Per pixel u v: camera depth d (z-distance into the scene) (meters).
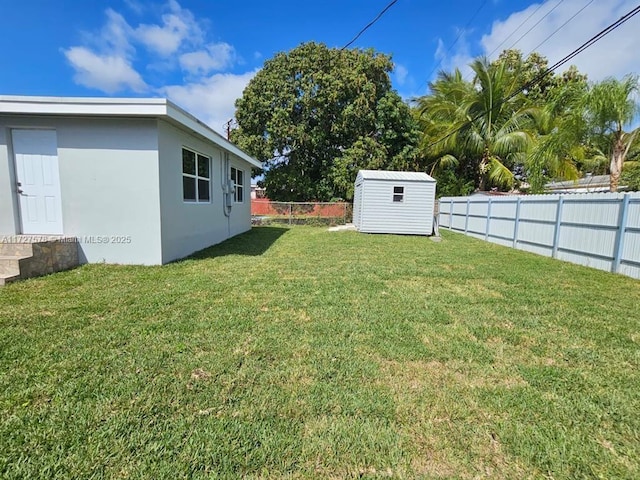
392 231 12.16
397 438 1.74
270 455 1.60
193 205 7.17
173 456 1.57
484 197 10.85
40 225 5.68
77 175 5.54
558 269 6.30
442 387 2.23
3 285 4.35
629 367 2.57
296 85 18.19
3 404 1.90
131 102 5.18
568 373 2.45
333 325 3.21
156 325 3.10
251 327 3.11
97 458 1.54
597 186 15.11
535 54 20.70
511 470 1.57
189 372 2.31
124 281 4.64
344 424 1.83
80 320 3.19
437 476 1.52
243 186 12.00
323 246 8.63
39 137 5.53
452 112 17.16
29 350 2.57
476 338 3.03
